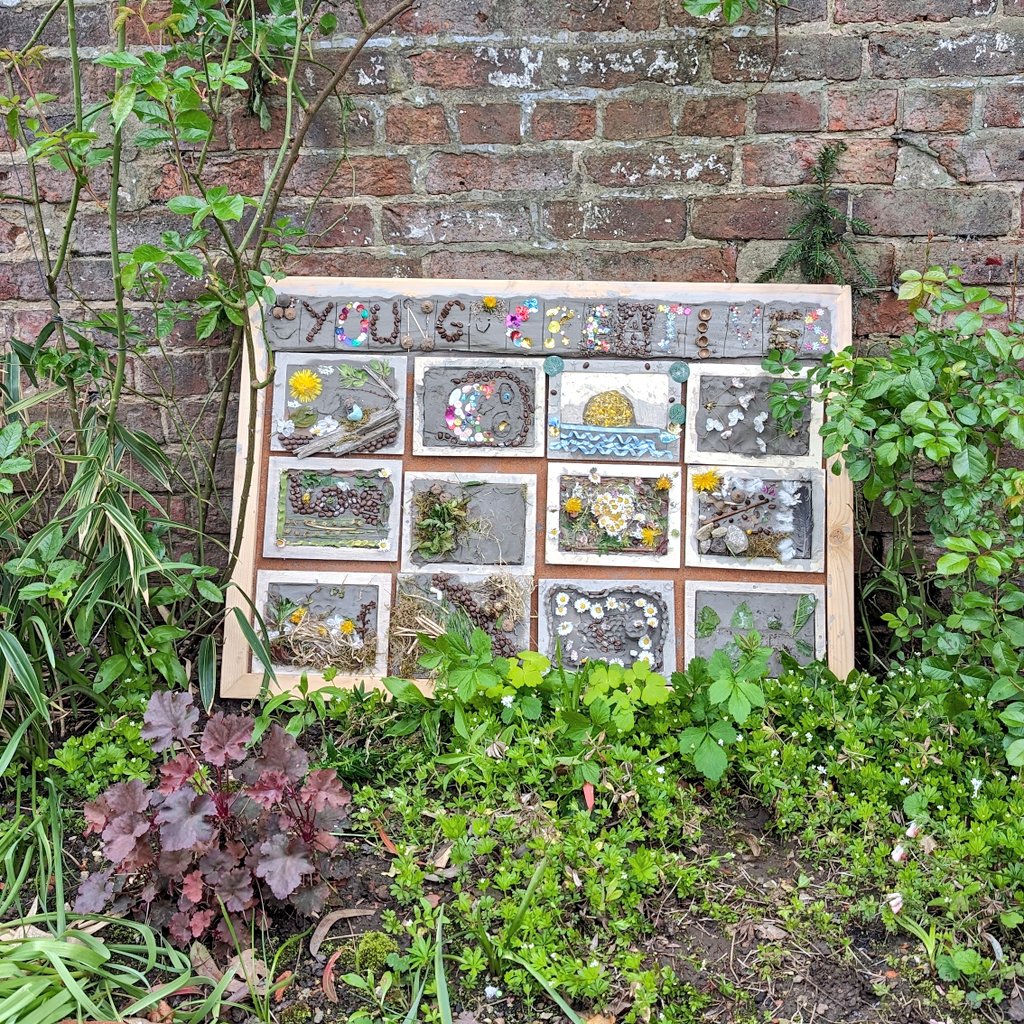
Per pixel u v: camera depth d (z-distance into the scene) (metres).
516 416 2.24
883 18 2.23
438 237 2.36
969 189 2.26
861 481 2.26
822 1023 1.38
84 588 1.91
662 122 2.29
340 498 2.24
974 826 1.60
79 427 2.12
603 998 1.39
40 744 1.84
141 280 2.13
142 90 1.77
